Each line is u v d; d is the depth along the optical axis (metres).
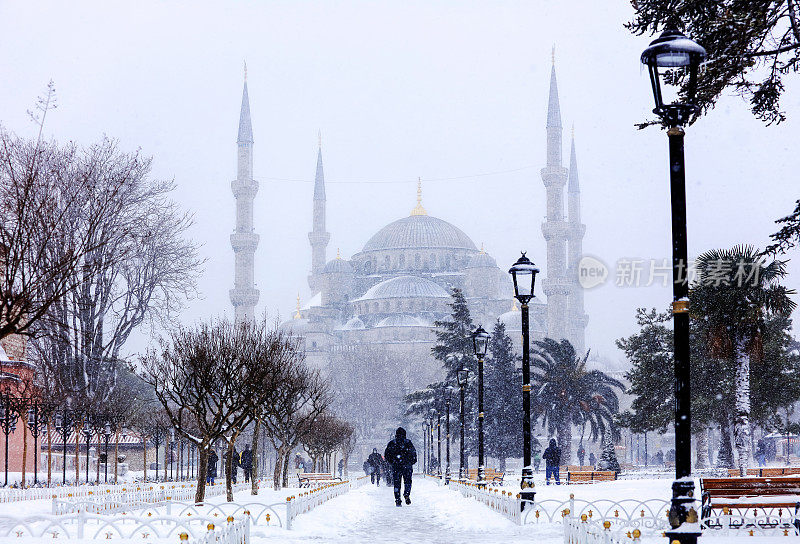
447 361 92.75
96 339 50.97
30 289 17.36
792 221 21.80
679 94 20.14
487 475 53.75
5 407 38.22
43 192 28.33
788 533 16.97
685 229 11.55
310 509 23.44
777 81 20.52
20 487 36.03
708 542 14.84
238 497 31.47
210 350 31.72
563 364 81.38
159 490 29.72
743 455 41.22
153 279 53.78
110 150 48.94
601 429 82.31
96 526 18.75
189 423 55.91
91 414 45.34
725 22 19.22
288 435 46.78
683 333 11.24
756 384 48.28
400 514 25.30
